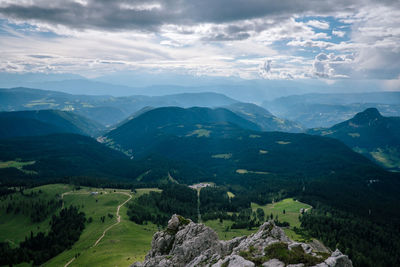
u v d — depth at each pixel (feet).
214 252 296.92
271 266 205.57
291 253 217.56
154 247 347.97
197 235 324.80
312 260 204.74
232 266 218.38
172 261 290.76
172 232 355.97
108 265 483.10
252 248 256.11
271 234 292.40
